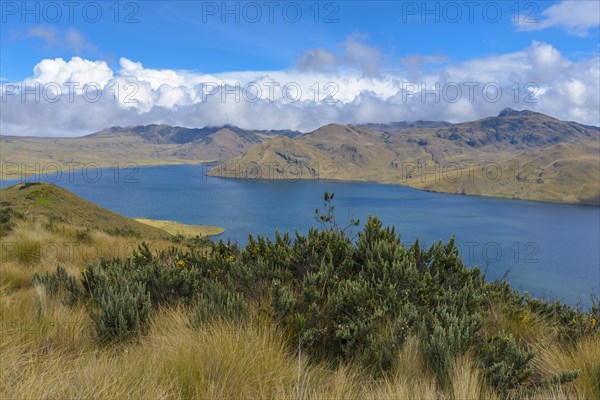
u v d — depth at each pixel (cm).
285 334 396
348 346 370
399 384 291
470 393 288
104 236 1376
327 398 275
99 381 261
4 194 5650
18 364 282
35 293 507
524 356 357
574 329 451
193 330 372
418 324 383
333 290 475
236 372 296
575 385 341
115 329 386
